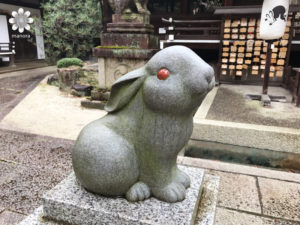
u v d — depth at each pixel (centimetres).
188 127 173
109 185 170
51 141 422
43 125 532
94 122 185
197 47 889
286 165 416
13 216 242
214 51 1049
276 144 426
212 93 732
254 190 288
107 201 177
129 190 179
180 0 1306
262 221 240
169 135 164
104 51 660
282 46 793
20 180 302
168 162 174
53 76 894
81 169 173
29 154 371
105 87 696
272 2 587
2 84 913
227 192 283
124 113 179
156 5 1359
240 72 846
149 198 182
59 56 1406
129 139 175
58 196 180
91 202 175
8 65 1371
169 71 155
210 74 155
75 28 1283
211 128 456
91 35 1332
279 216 246
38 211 193
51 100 723
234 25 815
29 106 662
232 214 249
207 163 348
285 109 571
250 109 567
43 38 1490
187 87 155
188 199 183
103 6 1289
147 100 160
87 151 168
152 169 175
